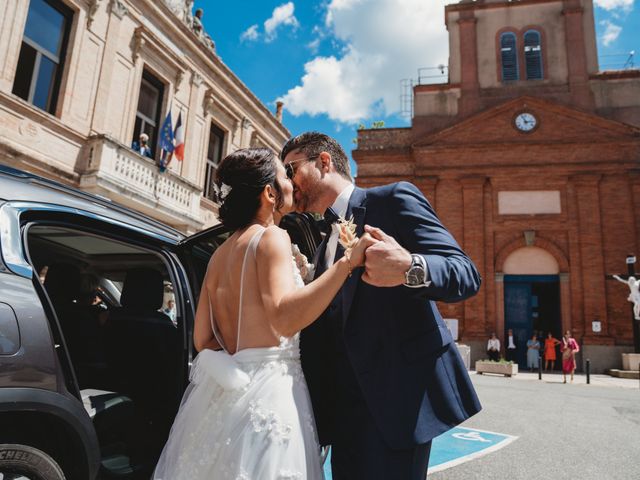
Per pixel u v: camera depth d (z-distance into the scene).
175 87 15.12
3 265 1.63
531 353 18.22
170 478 1.37
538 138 20.33
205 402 1.42
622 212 19.09
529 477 3.91
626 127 19.59
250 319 1.43
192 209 14.49
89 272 3.48
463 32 22.55
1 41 9.92
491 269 19.48
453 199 20.47
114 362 2.92
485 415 7.12
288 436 1.31
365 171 21.83
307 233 2.55
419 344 1.55
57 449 1.74
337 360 1.71
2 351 1.50
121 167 11.97
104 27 12.43
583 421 6.76
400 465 1.46
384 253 1.27
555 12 21.94
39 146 10.57
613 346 17.86
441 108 22.00
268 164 1.62
